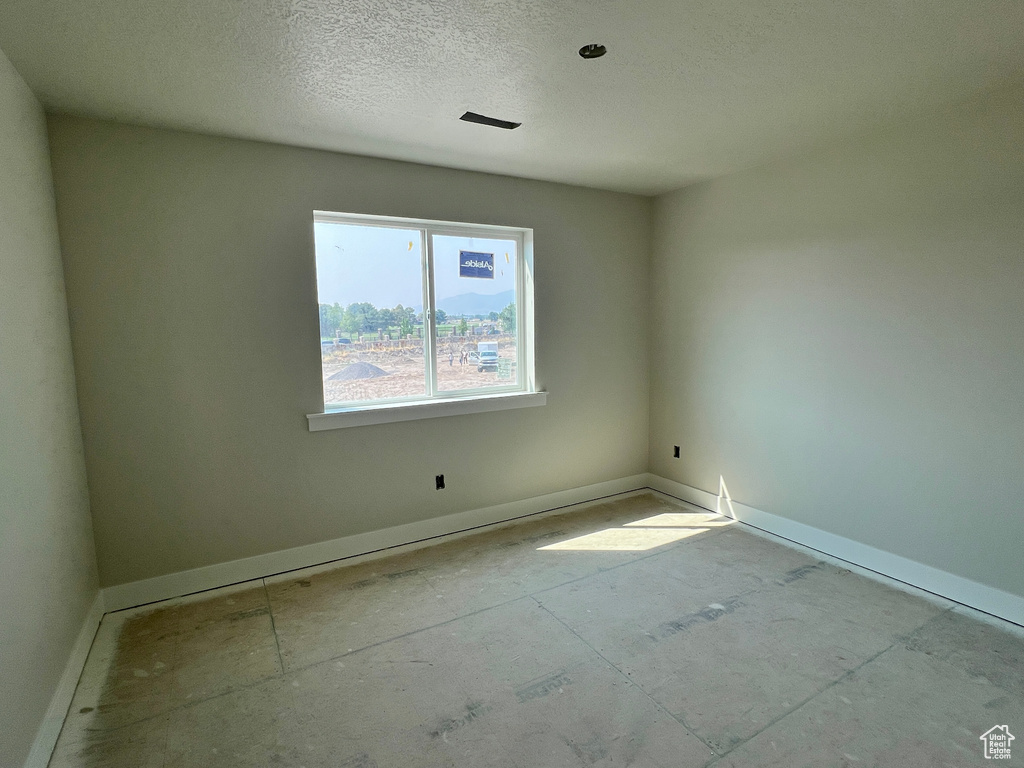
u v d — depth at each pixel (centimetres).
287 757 163
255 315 271
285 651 217
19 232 179
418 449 323
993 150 223
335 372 303
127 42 169
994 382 230
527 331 365
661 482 415
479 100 220
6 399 155
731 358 351
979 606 239
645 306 409
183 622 239
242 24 160
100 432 241
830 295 291
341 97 214
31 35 163
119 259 240
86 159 231
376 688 194
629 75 200
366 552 311
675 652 212
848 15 161
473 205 328
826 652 211
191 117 232
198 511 265
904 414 262
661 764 158
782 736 168
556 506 381
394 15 157
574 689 192
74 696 191
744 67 195
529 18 159
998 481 231
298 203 276
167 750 167
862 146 270
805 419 309
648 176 344
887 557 274
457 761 161
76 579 212
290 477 286
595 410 394
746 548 311
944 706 180
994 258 227
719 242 352
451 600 256
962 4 156
